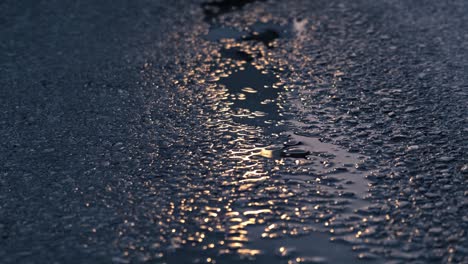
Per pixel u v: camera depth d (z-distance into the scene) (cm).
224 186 247
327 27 423
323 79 344
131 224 224
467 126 288
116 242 214
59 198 240
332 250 210
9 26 428
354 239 215
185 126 296
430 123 293
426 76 343
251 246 212
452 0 471
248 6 471
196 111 310
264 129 292
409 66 356
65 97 327
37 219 228
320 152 272
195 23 436
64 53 383
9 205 237
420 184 246
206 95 328
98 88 337
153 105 317
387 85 333
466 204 232
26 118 305
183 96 327
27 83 344
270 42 400
